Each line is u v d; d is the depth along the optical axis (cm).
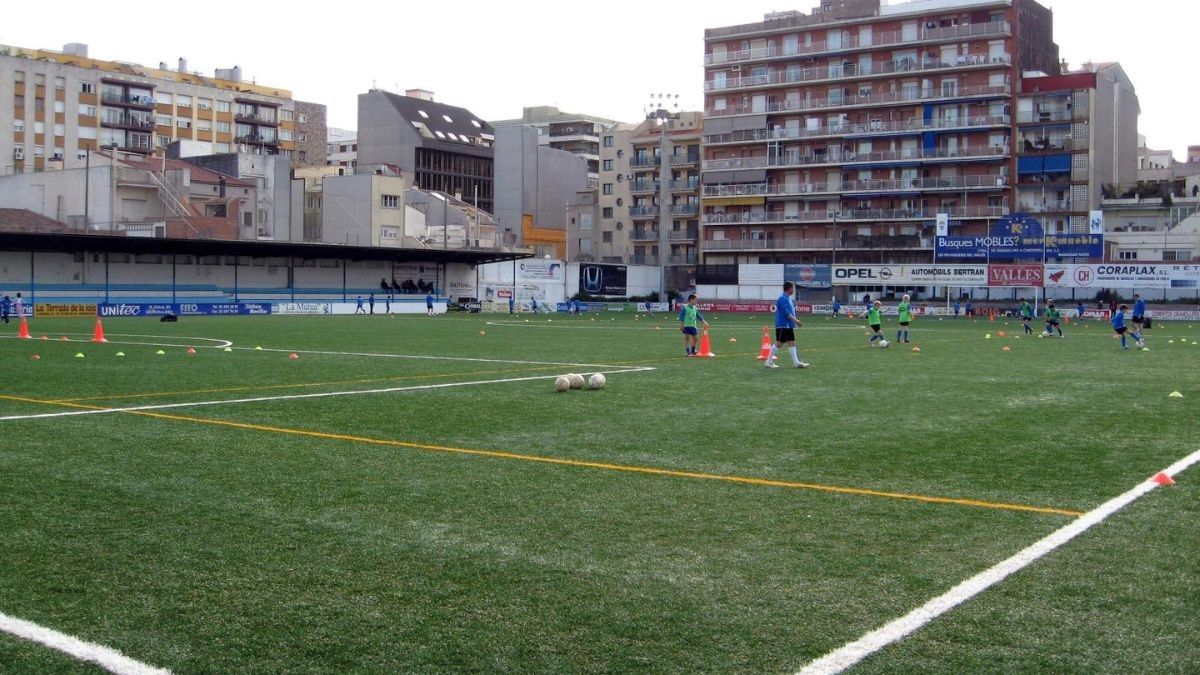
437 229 10012
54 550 749
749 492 956
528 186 11812
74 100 10794
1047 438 1287
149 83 11631
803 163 10031
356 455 1157
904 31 9644
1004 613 615
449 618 608
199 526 821
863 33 9806
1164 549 753
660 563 720
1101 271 7306
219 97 12519
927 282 7912
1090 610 620
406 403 1662
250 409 1577
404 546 764
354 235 9425
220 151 12425
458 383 2011
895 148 9712
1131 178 10431
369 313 7669
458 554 742
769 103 10256
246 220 9062
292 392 1833
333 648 562
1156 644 565
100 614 614
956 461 1119
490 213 13438
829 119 9981
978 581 675
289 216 9562
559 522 838
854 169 9844
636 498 930
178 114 12056
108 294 6969
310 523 832
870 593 652
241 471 1056
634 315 7819
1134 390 1898
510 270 9031
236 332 4322
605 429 1362
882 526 825
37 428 1364
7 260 6494
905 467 1084
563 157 12256
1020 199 9388
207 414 1516
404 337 3956
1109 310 7338
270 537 787
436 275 8744
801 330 4956
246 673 529
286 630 589
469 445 1229
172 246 6662
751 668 533
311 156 13875
